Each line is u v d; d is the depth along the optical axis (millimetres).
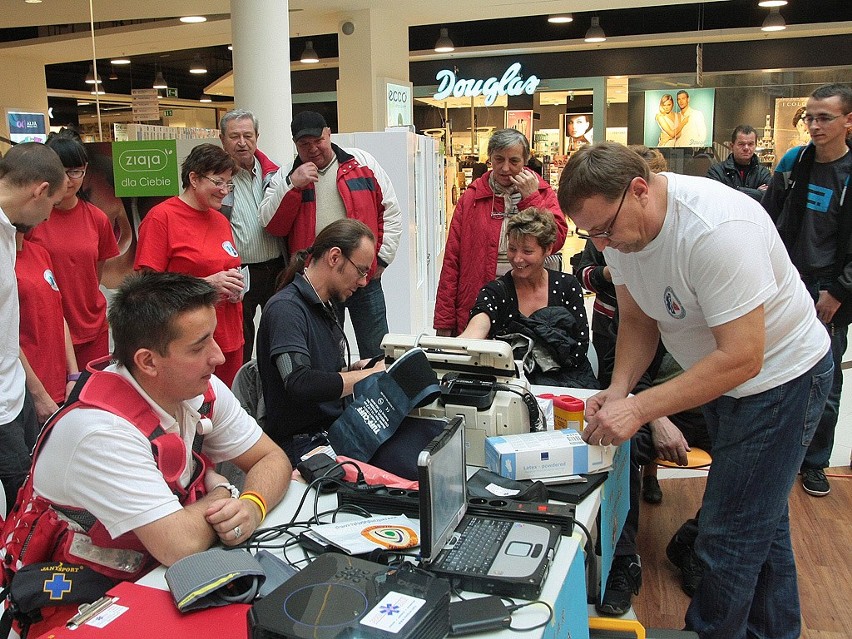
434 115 11469
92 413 1473
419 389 1943
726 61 10359
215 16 7844
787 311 1839
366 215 3652
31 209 2334
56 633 1214
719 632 2012
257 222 3740
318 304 2291
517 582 1305
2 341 2236
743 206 1753
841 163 3182
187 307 1478
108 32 8211
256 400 2338
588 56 10719
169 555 1457
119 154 3768
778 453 1896
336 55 11156
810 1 9727
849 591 2682
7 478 2270
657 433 2602
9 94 8328
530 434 1908
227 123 3656
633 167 1699
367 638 1058
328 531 1531
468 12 8227
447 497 1439
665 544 3035
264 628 1092
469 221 3648
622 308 2164
